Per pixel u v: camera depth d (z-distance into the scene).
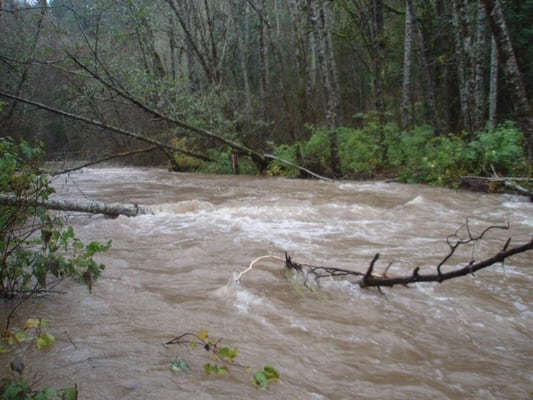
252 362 2.74
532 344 3.12
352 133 16.25
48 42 11.79
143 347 2.86
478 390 2.57
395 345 3.05
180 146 19.50
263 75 21.98
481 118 13.56
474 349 3.03
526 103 8.42
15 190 3.74
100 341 2.94
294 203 9.26
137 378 2.48
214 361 2.72
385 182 13.23
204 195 11.05
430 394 2.51
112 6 11.87
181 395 2.34
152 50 17.09
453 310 3.63
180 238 5.99
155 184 14.02
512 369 2.80
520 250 3.31
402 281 3.80
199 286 4.09
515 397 2.51
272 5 30.91
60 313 3.41
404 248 5.47
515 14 16.14
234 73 28.73
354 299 3.83
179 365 2.63
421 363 2.84
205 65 18.75
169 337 3.03
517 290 4.07
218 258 5.02
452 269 4.58
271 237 6.03
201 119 15.96
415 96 24.08
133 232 6.40
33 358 2.68
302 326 3.29
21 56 11.12
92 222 7.14
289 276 4.27
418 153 13.62
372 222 7.13
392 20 23.31
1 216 3.66
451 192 10.59
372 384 2.59
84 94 13.41
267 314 3.48
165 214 7.87
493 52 14.20
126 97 12.77
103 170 20.70
